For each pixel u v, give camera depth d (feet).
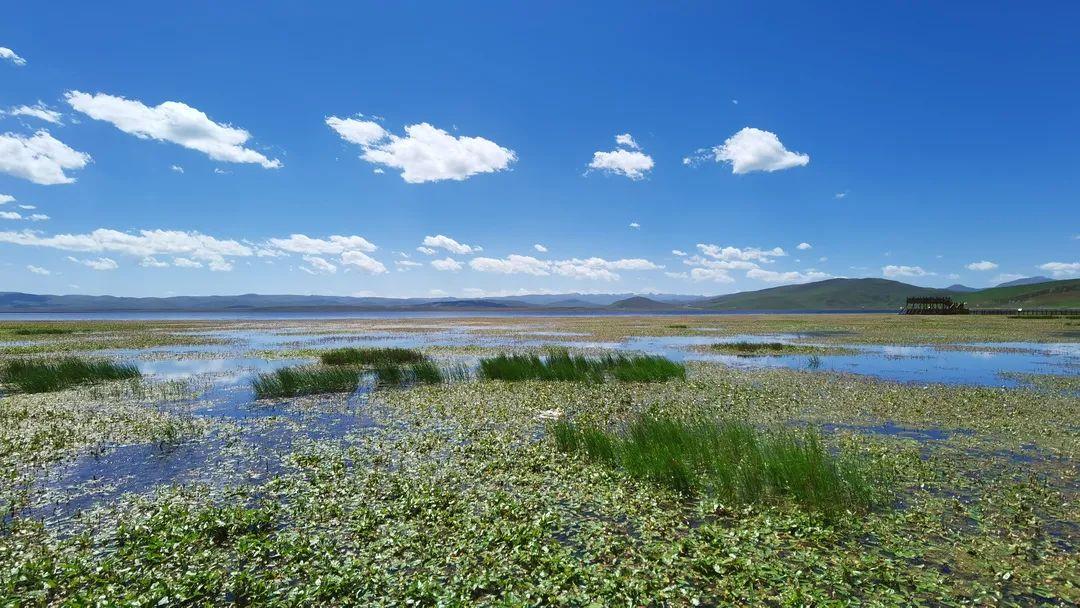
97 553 35.37
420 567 33.63
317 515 40.91
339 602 29.84
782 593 30.14
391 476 49.44
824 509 39.96
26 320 471.21
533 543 35.73
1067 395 85.35
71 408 80.28
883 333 230.68
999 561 33.40
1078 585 30.76
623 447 53.47
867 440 59.52
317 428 68.49
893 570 32.35
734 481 44.86
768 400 82.33
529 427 68.49
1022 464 51.62
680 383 99.19
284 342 200.85
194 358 147.02
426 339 216.33
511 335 240.53
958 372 112.68
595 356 144.97
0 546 35.70
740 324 329.31
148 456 56.54
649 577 32.12
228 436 64.34
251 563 33.91
